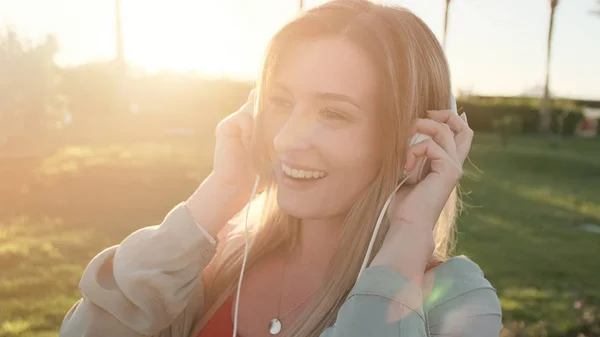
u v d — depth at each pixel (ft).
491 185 65.57
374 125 4.10
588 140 127.13
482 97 147.43
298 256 4.83
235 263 5.00
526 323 23.29
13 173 48.16
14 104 60.85
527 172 82.58
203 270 5.12
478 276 4.24
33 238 31.86
